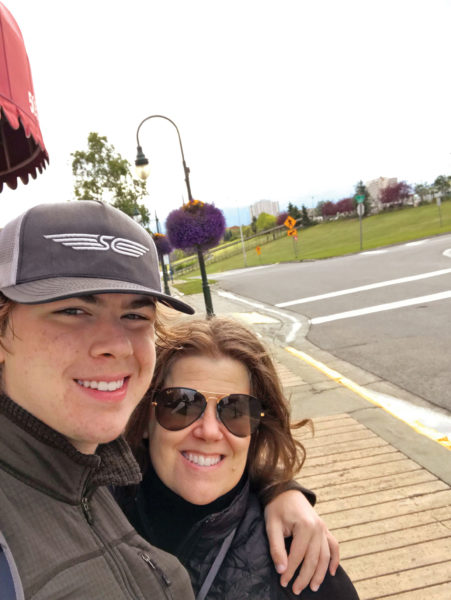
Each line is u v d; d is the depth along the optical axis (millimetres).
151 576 756
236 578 1057
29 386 712
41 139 1236
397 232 47500
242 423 1167
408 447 3711
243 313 11672
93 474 770
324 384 5570
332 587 1127
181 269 65938
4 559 578
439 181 71688
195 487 1141
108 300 765
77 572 640
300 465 1329
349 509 2949
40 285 721
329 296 12469
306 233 73375
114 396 756
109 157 19953
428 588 2275
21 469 677
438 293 10508
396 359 6309
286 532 1142
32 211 775
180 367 1204
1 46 1032
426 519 2777
